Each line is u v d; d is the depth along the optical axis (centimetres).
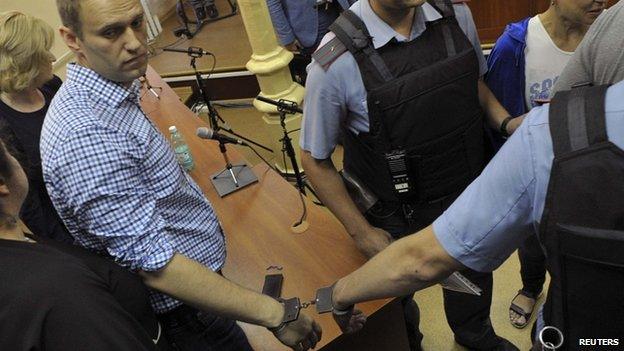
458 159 132
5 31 163
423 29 124
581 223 60
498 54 149
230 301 105
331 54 124
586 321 66
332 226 163
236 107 413
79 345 70
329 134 135
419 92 120
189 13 511
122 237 94
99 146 92
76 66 101
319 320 132
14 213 78
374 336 140
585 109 61
